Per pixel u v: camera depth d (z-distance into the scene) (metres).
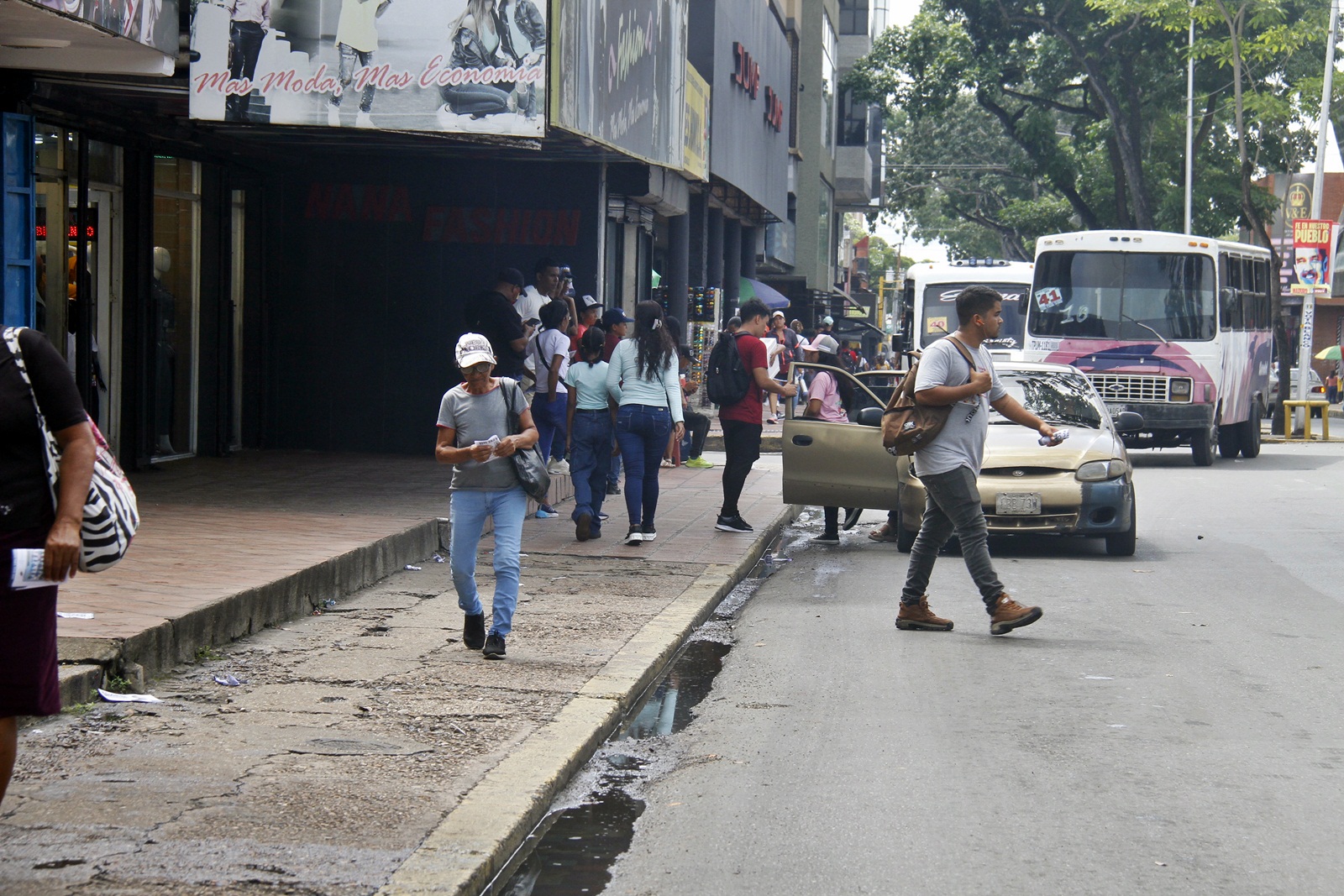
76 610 8.73
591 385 14.69
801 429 15.74
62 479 5.00
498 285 16.72
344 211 20.19
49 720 7.30
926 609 11.03
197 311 18.61
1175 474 25.70
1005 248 80.62
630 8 18.17
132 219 16.52
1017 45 50.38
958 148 72.62
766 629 11.09
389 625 10.27
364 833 5.75
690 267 34.12
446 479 16.95
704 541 15.00
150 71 12.92
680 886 5.57
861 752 7.52
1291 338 74.81
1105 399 26.56
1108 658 9.98
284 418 20.36
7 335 5.00
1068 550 15.80
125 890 5.05
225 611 9.29
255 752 6.90
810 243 51.69
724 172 30.67
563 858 5.89
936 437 10.60
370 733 7.33
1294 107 40.66
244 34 14.13
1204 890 5.51
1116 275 26.75
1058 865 5.79
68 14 10.80
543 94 14.35
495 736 7.36
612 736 7.90
